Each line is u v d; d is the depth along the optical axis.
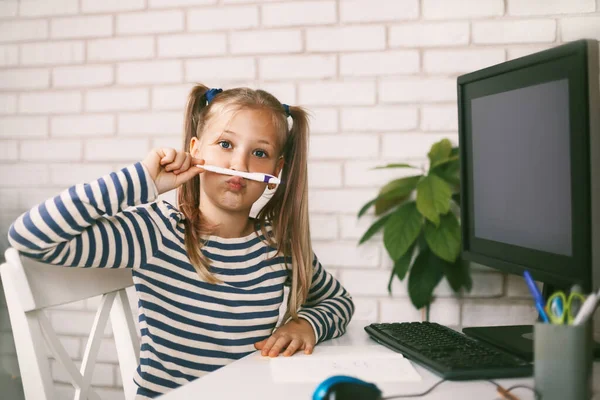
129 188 1.04
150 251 1.12
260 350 1.07
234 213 1.23
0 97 1.97
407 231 1.58
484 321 1.73
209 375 0.88
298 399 0.76
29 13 1.95
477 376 0.85
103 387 1.88
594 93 0.86
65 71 1.93
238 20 1.83
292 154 1.34
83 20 1.92
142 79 1.89
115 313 1.18
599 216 0.87
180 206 1.27
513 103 1.08
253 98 1.24
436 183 1.52
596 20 1.67
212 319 1.14
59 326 1.92
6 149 1.97
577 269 0.90
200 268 1.16
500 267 1.14
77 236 1.02
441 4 1.73
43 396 0.95
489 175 1.19
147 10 1.88
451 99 1.74
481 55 1.72
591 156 0.86
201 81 1.85
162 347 1.10
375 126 1.77
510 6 1.71
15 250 0.98
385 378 0.86
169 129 1.87
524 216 1.06
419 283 1.64
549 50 0.95
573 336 0.70
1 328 1.85
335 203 1.79
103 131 1.91
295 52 1.80
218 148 1.20
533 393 0.77
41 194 1.95
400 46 1.75
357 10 1.77
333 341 1.18
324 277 1.37
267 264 1.25
